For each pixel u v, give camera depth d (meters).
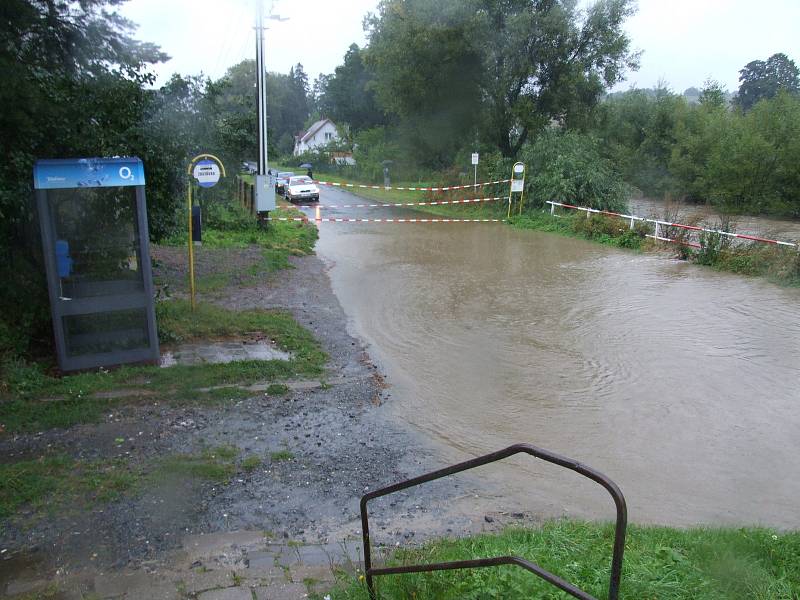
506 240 20.64
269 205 19.33
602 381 8.67
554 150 25.38
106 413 6.85
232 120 19.98
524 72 30.91
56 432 6.35
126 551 4.49
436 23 32.09
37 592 3.93
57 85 7.98
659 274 15.52
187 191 11.08
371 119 71.62
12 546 4.50
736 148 30.20
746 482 6.14
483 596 3.38
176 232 14.78
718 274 15.55
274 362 8.55
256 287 13.16
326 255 17.56
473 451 6.63
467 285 14.21
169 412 6.97
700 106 40.44
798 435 7.14
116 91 8.55
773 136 29.67
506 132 33.72
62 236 8.14
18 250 8.15
